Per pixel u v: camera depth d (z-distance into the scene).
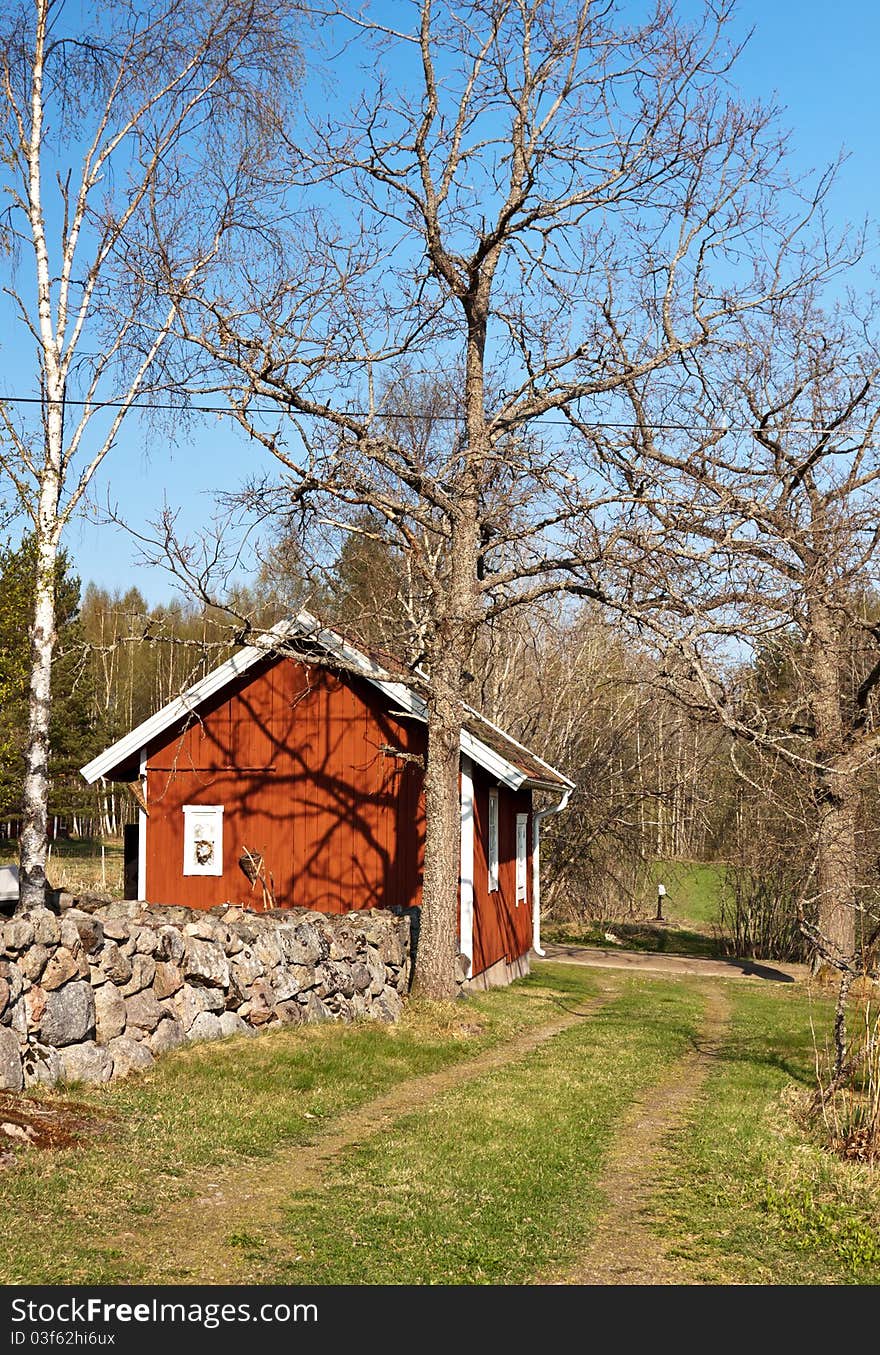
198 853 20.02
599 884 37.84
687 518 14.66
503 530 16.83
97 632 45.81
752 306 16.31
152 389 15.89
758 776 23.55
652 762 37.34
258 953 13.41
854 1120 10.49
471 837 19.09
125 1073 10.50
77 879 32.31
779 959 33.34
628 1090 12.77
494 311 17.52
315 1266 6.69
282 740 19.88
